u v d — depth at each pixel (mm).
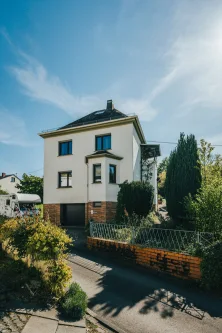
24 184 36312
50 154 20766
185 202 9852
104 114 21359
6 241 7426
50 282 5176
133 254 8938
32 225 6156
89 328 4277
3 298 4594
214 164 11664
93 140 19109
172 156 12008
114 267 8328
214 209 7828
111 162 17344
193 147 11555
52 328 3908
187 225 10078
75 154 19578
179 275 7328
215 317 4887
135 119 17984
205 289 6359
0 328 3600
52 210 19625
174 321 4723
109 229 10664
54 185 19984
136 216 12289
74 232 15609
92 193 17219
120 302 5566
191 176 11188
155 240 8805
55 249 5285
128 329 4410
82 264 8625
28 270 5812
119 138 18156
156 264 8070
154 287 6527
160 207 28000
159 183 33562
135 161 18844
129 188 13492
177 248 7914
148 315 4961
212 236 7309
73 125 21188
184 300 5707
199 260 6895
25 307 4445
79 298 4770
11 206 19812
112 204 17031
